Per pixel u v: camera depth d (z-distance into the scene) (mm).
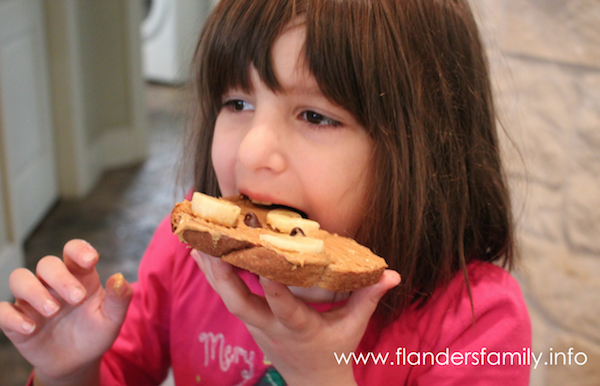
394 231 448
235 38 419
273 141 416
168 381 922
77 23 1700
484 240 522
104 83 1939
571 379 811
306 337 411
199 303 543
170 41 2912
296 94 415
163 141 2273
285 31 407
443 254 478
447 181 473
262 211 437
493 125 518
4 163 1195
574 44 728
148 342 561
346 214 439
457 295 482
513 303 473
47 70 1638
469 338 472
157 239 580
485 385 457
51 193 1685
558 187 778
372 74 418
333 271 366
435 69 448
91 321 479
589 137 737
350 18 410
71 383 498
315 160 422
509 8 768
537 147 783
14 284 462
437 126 458
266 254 359
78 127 1725
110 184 1880
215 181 526
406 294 469
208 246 368
